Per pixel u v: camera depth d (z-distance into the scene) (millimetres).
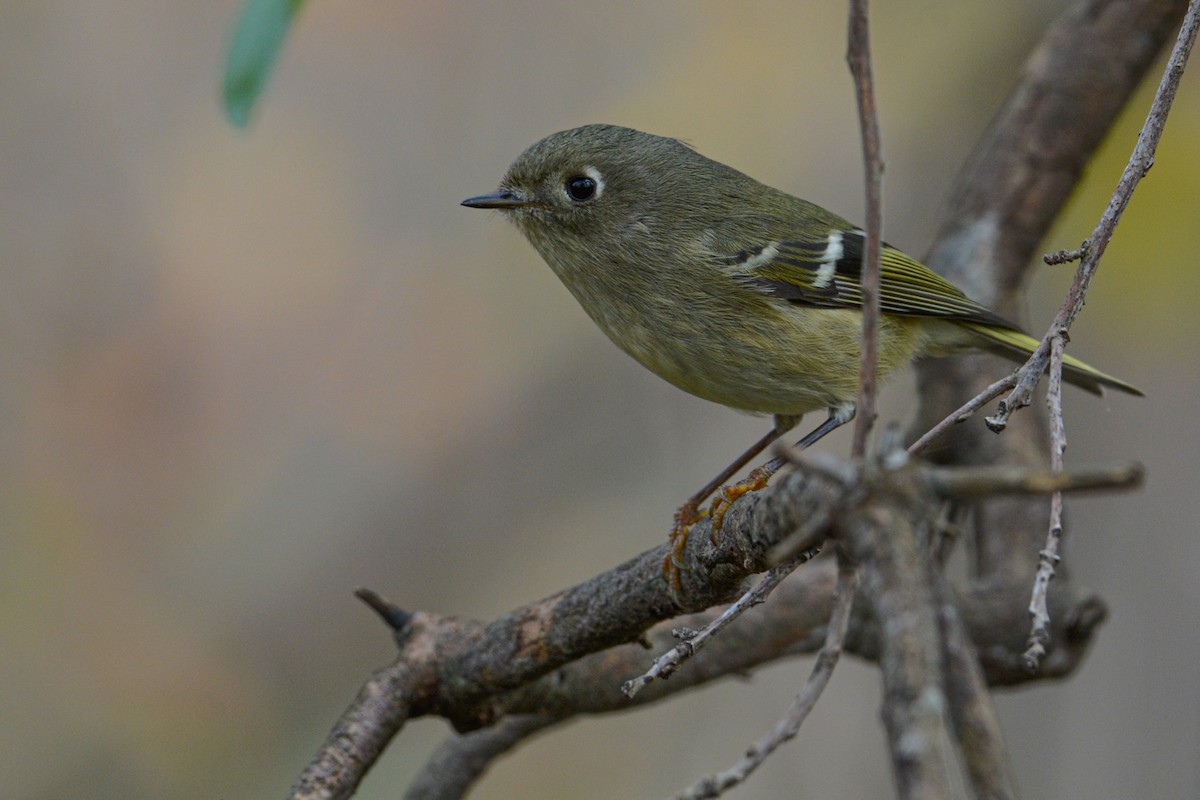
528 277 12359
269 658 11078
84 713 10594
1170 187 9320
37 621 10891
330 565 11430
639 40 12500
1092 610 7527
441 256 12484
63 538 11273
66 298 12141
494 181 12625
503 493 11758
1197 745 9477
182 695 10766
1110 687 9766
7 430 11625
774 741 3678
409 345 12203
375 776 10664
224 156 12641
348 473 11797
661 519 11664
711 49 11914
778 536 4055
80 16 12812
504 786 10727
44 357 11922
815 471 3135
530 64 12766
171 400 11898
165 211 12484
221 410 11922
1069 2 11359
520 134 12656
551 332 12281
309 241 12477
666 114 11805
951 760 5105
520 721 7281
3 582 10992
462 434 11922
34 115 12570
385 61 12844
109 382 11906
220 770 10578
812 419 11828
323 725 10852
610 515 11727
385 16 12820
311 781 5789
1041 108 9117
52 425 11734
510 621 6020
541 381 12102
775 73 11828
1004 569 7664
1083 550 10078
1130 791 9508
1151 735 9570
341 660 11133
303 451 11852
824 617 7152
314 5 12812
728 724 10766
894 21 11742
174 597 11180
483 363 12195
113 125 12656
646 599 5645
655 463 11891
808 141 11922
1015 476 2998
